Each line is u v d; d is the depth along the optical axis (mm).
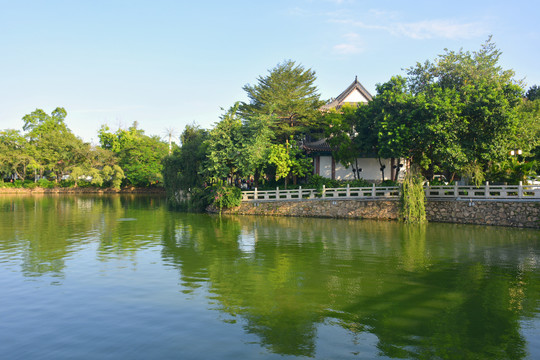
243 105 42875
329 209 32625
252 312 10305
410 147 29203
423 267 15156
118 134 87875
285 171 35312
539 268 14969
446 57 33125
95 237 22078
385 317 9961
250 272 14398
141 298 11430
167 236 22531
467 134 28141
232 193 34969
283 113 40938
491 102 26281
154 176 73562
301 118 41250
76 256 17000
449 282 13070
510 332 9039
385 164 40125
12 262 15836
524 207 25984
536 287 12523
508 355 7926
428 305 10859
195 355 7926
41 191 73500
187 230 24984
